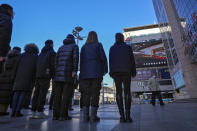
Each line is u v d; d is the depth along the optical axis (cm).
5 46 179
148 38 6412
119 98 227
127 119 212
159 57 6000
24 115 338
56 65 277
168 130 139
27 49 343
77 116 316
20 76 313
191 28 1661
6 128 161
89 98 249
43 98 297
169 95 5475
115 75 240
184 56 2042
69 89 263
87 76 251
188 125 163
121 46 253
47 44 344
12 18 215
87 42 290
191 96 1933
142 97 5444
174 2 2167
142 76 5891
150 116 269
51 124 196
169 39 2888
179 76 2459
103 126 177
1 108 334
